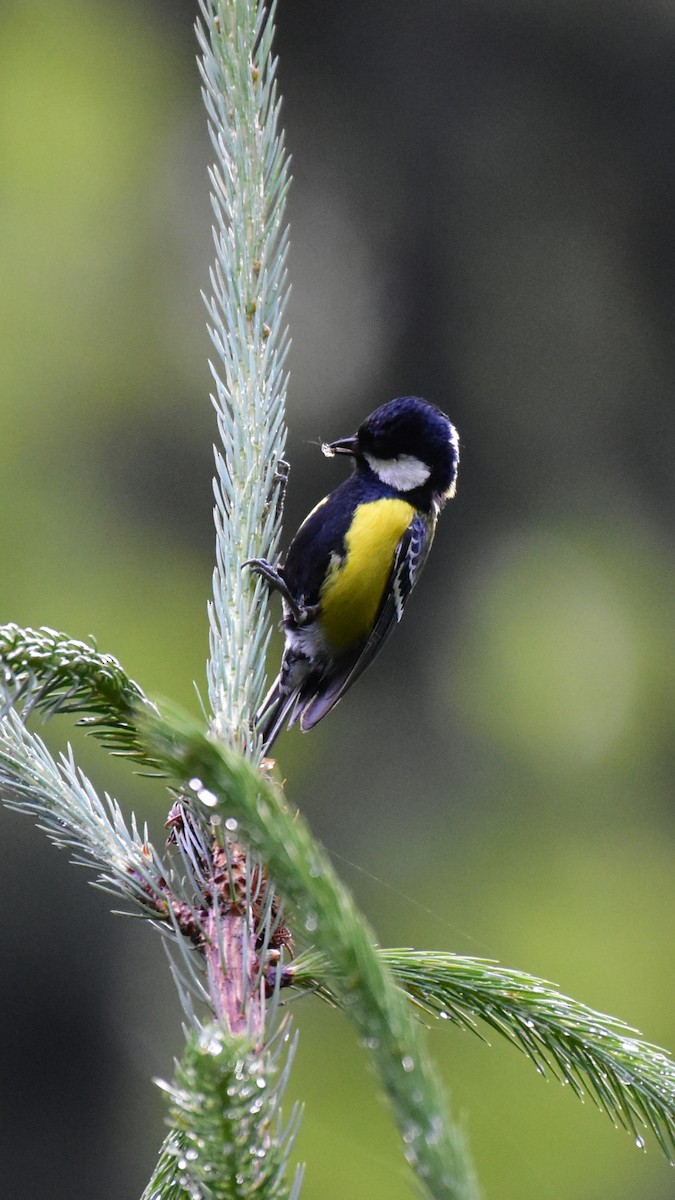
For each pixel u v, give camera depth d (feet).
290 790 47.50
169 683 46.11
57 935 43.32
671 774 50.67
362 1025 7.18
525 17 53.67
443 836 48.44
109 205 50.96
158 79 52.08
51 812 11.44
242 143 14.60
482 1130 34.47
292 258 53.36
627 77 54.44
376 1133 33.91
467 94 54.34
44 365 49.14
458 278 54.60
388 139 54.44
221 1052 7.72
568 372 55.16
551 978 44.70
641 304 55.31
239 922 10.59
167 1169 10.69
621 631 52.65
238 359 14.62
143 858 11.22
